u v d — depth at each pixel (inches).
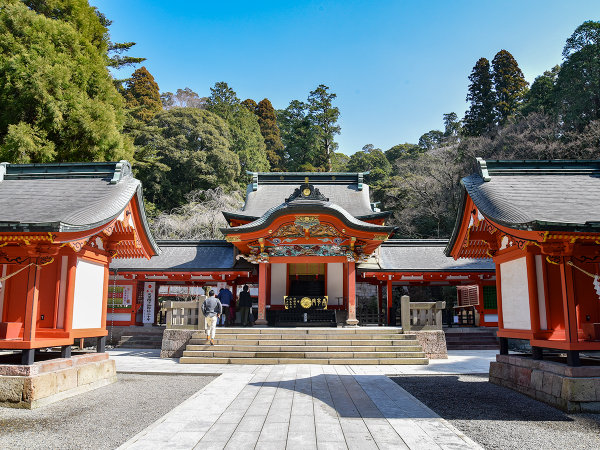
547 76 2261.3
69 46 978.1
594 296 357.1
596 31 1644.9
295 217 712.4
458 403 333.1
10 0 955.3
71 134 903.7
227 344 608.4
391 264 885.2
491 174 423.5
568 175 425.4
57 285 368.5
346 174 1071.0
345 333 625.3
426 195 1806.1
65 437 244.4
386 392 369.4
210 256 903.7
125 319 858.8
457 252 485.4
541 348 366.9
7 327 344.8
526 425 272.7
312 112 2812.5
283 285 892.6
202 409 307.1
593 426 269.1
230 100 2866.6
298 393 364.5
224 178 2048.5
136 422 277.7
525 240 346.3
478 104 2336.4
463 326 884.6
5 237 325.4
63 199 384.5
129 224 430.9
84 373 379.9
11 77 856.3
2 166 441.4
